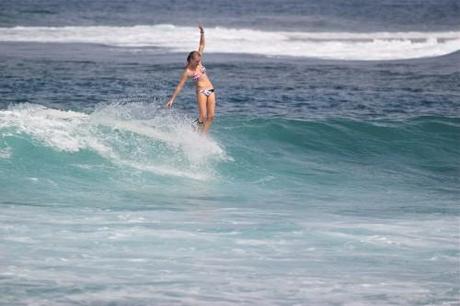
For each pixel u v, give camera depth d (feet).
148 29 621.72
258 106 273.33
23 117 173.47
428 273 99.96
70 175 158.40
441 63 428.97
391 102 284.20
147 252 106.73
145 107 191.72
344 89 320.09
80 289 90.12
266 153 191.62
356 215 138.00
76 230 117.39
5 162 159.63
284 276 97.66
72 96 291.38
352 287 93.76
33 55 443.73
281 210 142.10
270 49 498.69
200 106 178.50
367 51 490.08
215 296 89.40
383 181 178.09
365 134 209.67
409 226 127.34
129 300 87.04
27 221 122.31
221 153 182.29
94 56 445.37
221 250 109.09
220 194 156.46
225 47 507.71
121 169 163.73
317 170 183.83
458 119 222.69
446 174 187.62
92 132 172.96
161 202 145.18
